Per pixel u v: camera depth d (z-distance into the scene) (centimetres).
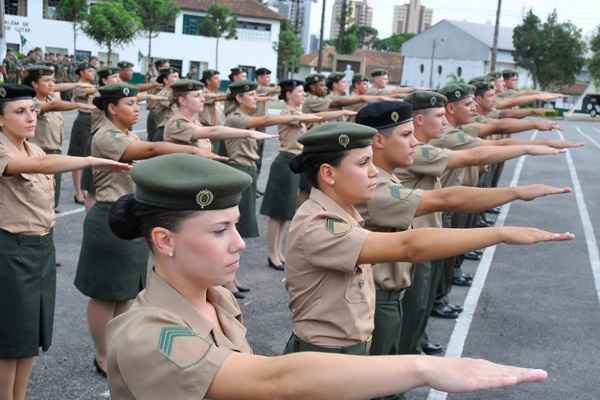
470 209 320
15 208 375
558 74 4497
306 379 153
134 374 167
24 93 382
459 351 530
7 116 382
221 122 1070
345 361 153
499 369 143
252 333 543
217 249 179
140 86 1282
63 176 1110
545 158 1822
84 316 554
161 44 3906
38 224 384
